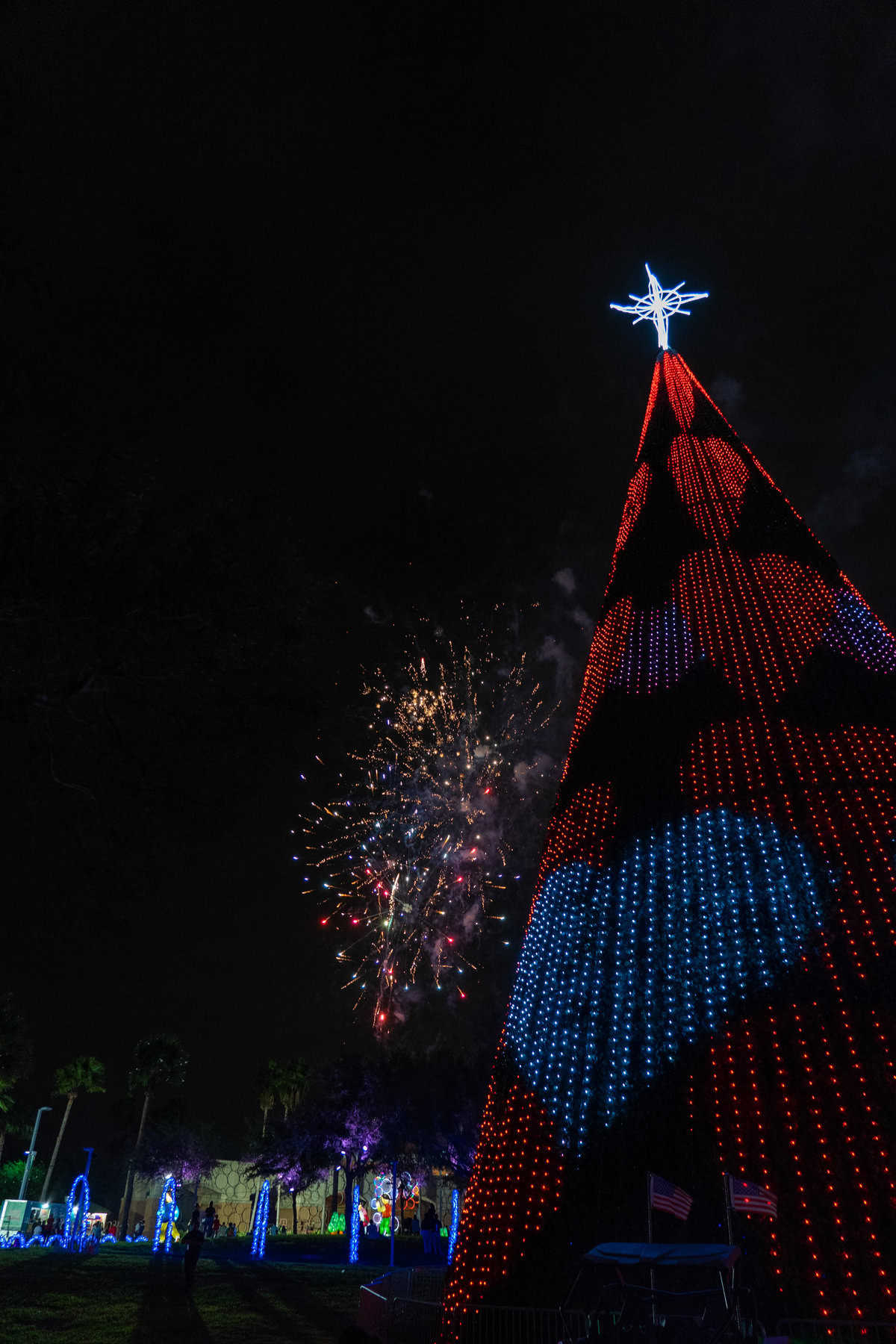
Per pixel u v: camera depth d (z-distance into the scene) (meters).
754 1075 9.94
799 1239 8.64
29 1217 47.16
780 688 13.92
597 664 17.53
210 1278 19.69
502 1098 12.30
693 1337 8.05
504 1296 9.94
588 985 12.03
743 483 18.86
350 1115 36.66
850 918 10.74
